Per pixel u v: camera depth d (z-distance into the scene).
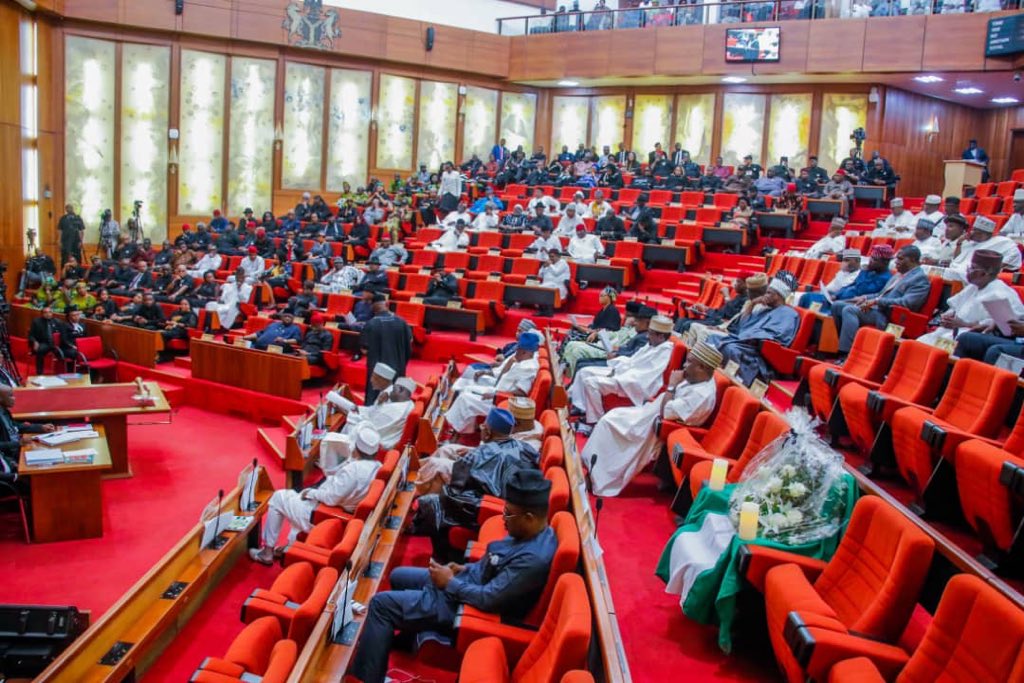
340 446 7.82
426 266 17.69
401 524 6.29
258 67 24.72
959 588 3.13
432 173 25.59
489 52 26.89
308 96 25.39
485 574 4.44
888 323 8.29
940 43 20.64
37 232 22.00
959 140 25.47
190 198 24.34
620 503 6.58
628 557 5.51
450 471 6.66
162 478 9.91
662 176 22.17
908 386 6.13
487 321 15.25
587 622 3.25
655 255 17.02
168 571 5.99
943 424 4.98
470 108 27.28
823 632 3.44
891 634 3.54
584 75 25.67
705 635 4.52
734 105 24.89
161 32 23.50
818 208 18.80
